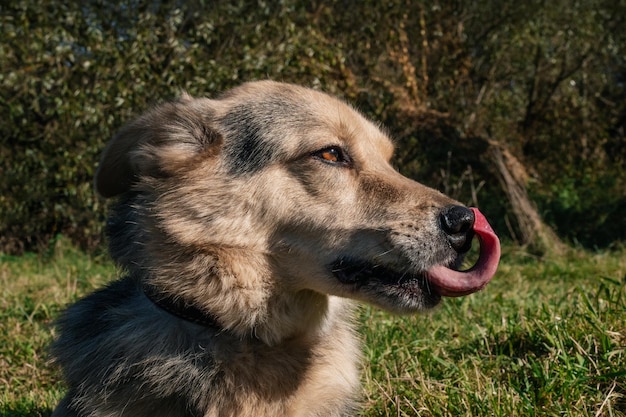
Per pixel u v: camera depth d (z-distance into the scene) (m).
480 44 3.54
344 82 2.81
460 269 0.82
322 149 0.82
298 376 0.81
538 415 0.86
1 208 2.93
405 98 3.01
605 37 3.57
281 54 2.62
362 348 1.03
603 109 4.07
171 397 0.78
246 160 0.82
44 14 2.59
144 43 2.57
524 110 3.99
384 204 0.81
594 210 3.33
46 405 1.04
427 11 3.23
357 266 0.81
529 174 3.78
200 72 2.57
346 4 3.07
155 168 0.82
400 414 0.92
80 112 2.58
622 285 1.11
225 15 2.70
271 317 0.81
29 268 2.53
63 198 2.95
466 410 0.89
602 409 0.85
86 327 0.83
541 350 1.02
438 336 1.20
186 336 0.80
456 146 2.99
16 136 2.87
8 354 1.26
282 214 0.81
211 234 0.80
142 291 0.82
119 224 0.84
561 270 2.12
